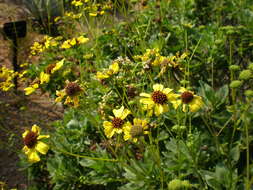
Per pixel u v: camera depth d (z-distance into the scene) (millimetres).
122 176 547
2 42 1380
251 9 858
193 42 774
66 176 584
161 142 585
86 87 625
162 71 548
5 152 812
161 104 427
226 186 441
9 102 1007
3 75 916
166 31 877
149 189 486
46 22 1516
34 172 657
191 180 494
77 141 628
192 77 727
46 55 984
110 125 452
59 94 491
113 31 886
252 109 516
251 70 438
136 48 787
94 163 537
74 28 1142
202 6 997
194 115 540
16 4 1771
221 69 749
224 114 540
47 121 903
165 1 1043
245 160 521
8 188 708
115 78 541
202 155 490
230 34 600
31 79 1018
